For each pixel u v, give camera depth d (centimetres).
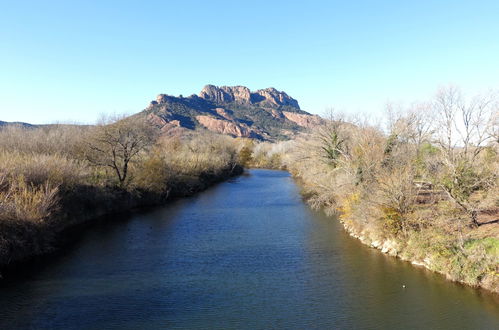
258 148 11638
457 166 2202
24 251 2038
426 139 2862
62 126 4909
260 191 5188
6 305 1483
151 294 1620
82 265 1981
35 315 1402
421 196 2570
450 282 1719
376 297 1603
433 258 1878
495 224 2002
